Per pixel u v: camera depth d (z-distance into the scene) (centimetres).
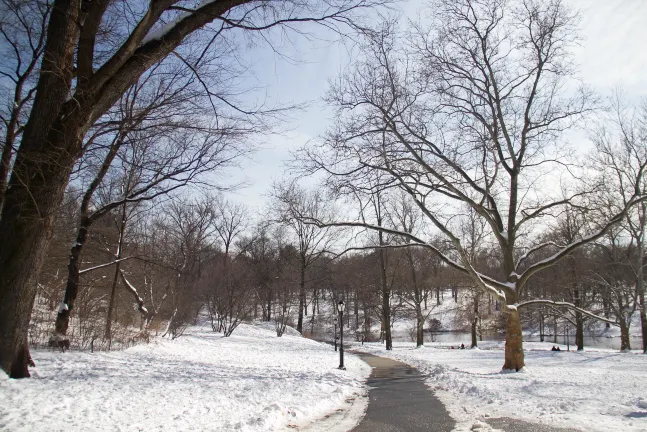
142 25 772
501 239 1773
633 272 3147
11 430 550
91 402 724
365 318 5212
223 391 953
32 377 821
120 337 1681
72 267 1391
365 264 3959
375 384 1407
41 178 770
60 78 793
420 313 3869
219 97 1001
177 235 2742
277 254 4775
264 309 4928
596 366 1958
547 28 1695
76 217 1836
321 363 1988
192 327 3566
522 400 998
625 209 1591
